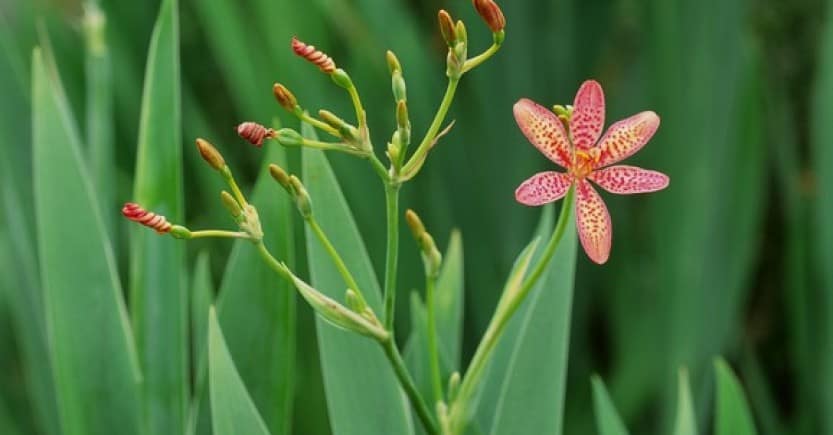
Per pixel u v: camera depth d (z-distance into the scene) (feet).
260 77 4.81
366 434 3.36
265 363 3.54
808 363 4.84
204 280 3.77
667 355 4.80
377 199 4.82
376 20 4.82
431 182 4.89
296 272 4.71
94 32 3.92
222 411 3.24
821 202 4.52
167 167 3.59
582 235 3.14
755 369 4.93
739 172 4.77
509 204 4.91
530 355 3.38
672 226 4.74
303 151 3.37
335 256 3.17
